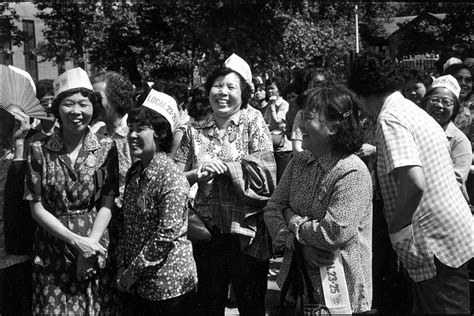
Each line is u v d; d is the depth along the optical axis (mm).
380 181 3459
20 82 3816
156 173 3488
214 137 4094
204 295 4035
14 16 15445
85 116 3475
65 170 3473
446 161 3373
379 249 4219
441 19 12766
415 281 3420
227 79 4055
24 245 3643
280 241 3252
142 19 15859
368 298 3180
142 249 3475
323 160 3156
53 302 3475
